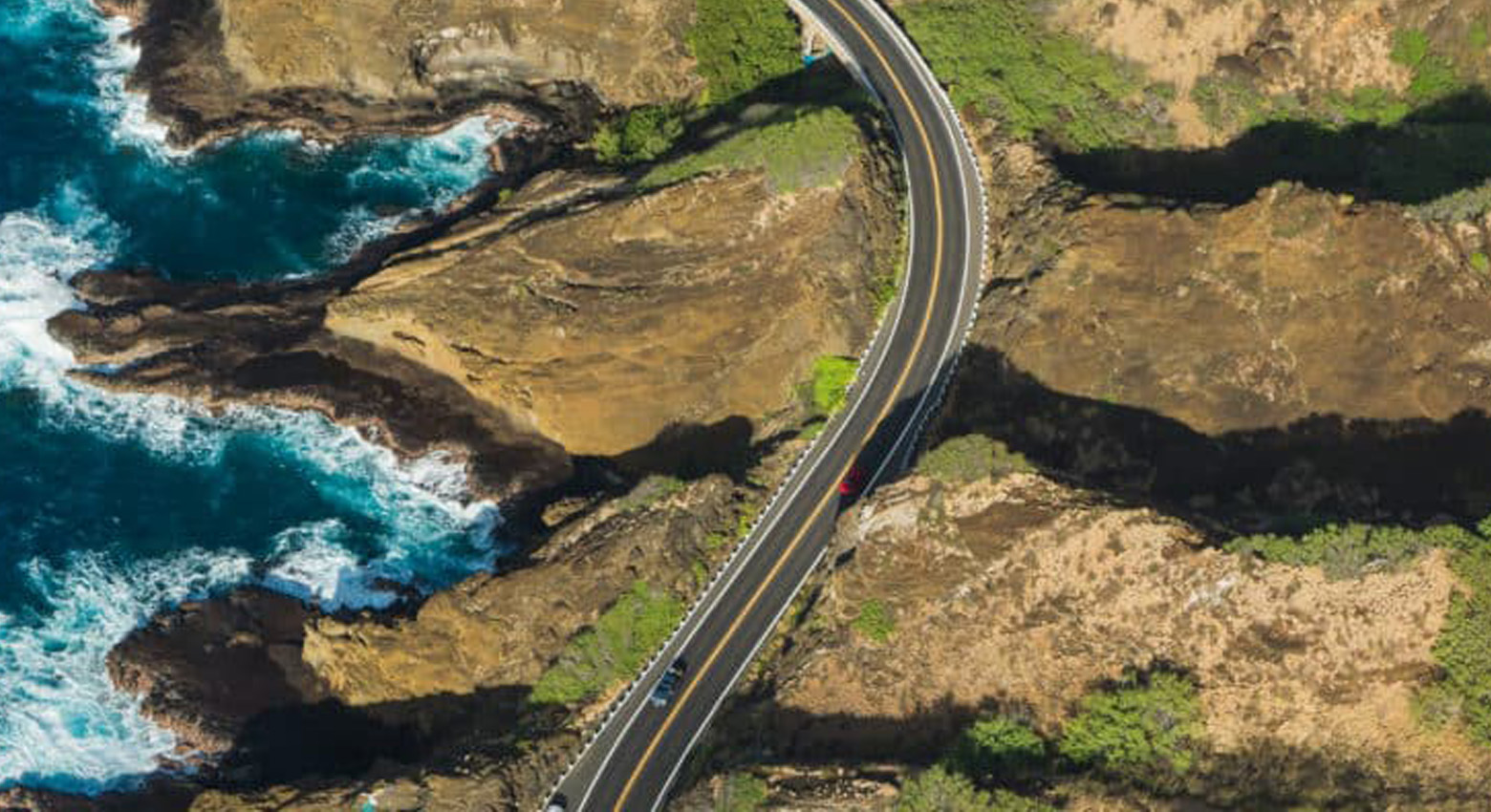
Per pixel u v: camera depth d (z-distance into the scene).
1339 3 114.19
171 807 93.75
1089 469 95.75
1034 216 103.94
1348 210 98.62
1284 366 96.81
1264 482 94.38
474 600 94.75
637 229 106.00
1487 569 82.31
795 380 102.38
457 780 86.44
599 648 91.81
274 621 100.44
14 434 108.31
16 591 101.44
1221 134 113.38
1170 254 100.00
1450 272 96.62
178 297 113.06
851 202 103.25
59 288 113.69
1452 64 113.75
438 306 107.19
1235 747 81.75
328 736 95.19
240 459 107.31
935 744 85.06
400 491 106.12
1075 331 99.25
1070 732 83.00
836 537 93.81
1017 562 87.00
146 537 103.94
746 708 88.69
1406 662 81.50
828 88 114.38
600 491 103.50
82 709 96.94
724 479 96.50
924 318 102.00
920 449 97.56
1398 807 78.44
